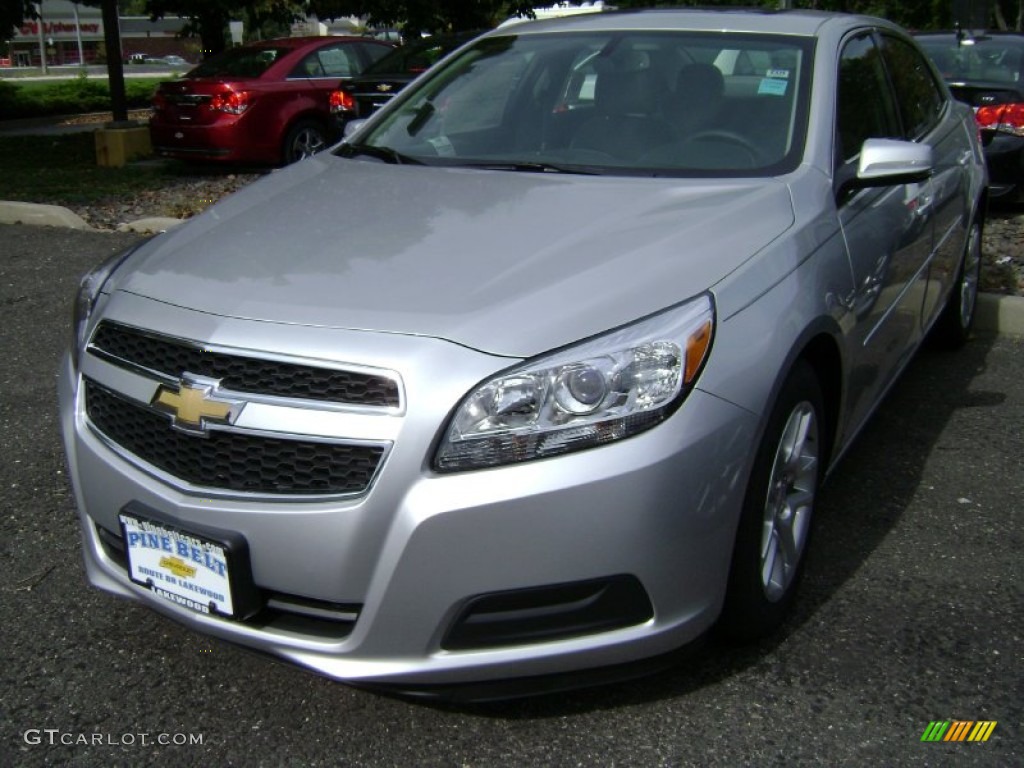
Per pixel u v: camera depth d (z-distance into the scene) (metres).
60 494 4.02
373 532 2.43
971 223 5.21
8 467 4.24
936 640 3.04
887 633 3.08
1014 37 9.12
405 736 2.70
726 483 2.58
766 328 2.75
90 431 2.90
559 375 2.44
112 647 3.08
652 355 2.50
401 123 4.20
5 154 14.35
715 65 3.89
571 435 2.43
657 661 2.62
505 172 3.61
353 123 4.41
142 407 2.70
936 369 5.39
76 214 9.03
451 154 3.90
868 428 4.61
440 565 2.42
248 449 2.54
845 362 3.26
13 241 8.18
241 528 2.52
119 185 10.85
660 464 2.45
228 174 12.05
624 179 3.46
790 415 2.90
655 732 2.69
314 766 2.61
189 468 2.62
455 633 2.47
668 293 2.65
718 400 2.57
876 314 3.59
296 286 2.72
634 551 2.46
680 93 3.84
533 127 3.92
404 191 3.44
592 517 2.42
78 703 2.84
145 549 2.69
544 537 2.41
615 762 2.59
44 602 3.30
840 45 4.00
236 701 2.85
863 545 3.59
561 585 2.45
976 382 5.20
